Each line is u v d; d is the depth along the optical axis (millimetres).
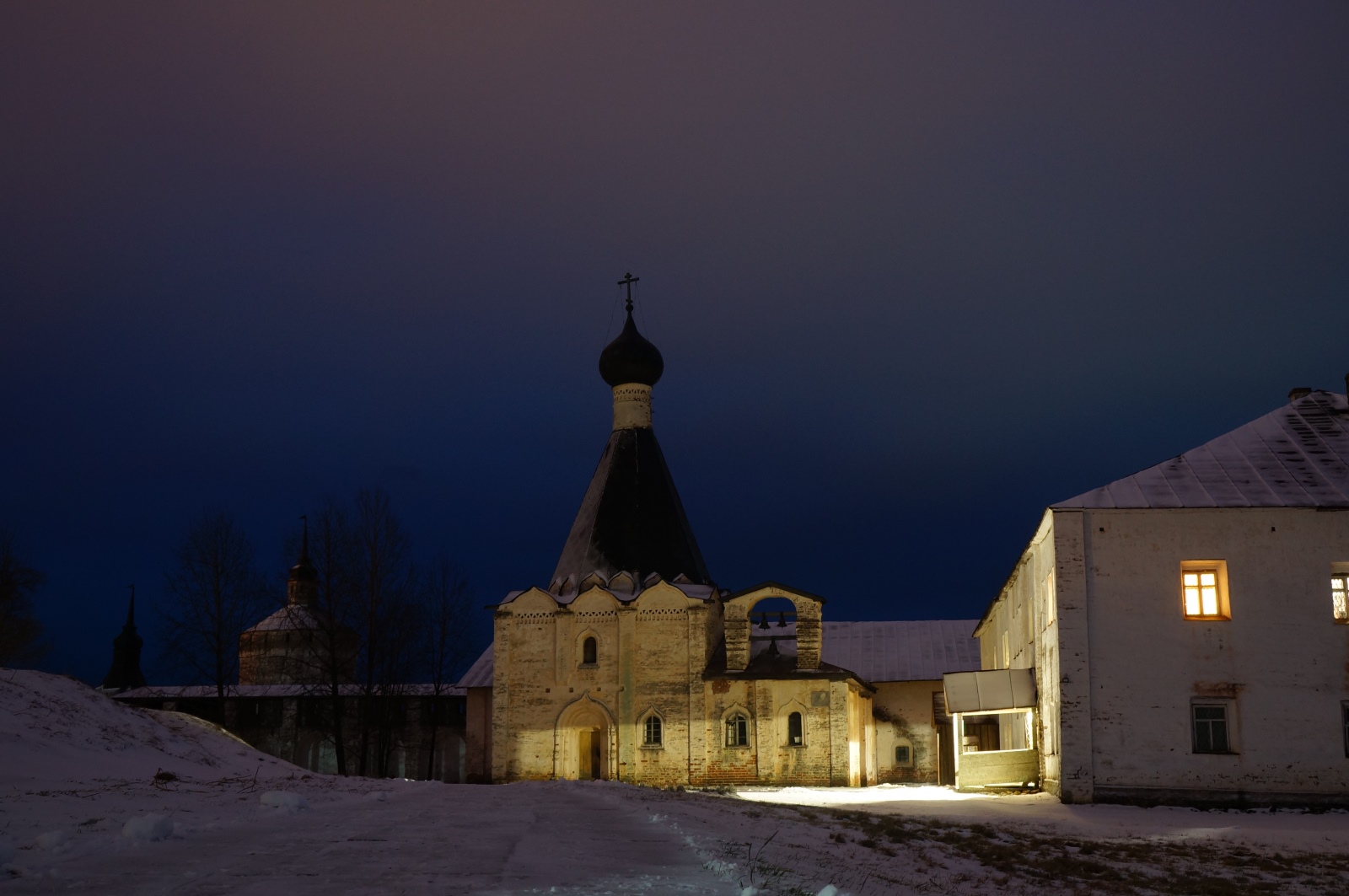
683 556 55562
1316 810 32438
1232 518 34531
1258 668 33594
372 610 56719
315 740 64062
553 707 52688
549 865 12273
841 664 63094
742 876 12484
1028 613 42938
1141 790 33156
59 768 24750
